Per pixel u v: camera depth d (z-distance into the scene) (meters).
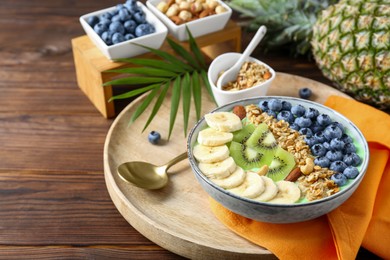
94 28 0.86
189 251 0.67
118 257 0.69
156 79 0.83
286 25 0.92
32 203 0.75
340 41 0.83
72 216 0.73
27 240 0.71
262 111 0.75
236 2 0.93
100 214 0.74
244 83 0.81
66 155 0.81
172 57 0.86
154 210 0.70
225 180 0.66
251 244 0.67
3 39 0.98
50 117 0.86
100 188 0.77
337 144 0.70
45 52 0.96
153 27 0.88
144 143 0.79
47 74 0.92
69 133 0.84
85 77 0.87
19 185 0.77
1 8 1.04
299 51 0.93
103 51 0.85
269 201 0.65
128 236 0.71
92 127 0.85
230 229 0.68
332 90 0.85
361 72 0.82
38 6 1.05
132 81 0.82
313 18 0.91
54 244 0.70
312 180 0.67
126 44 0.84
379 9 0.81
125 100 0.88
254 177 0.66
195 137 0.71
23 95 0.89
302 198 0.66
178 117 0.82
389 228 0.67
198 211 0.70
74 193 0.76
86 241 0.71
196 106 0.81
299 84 0.86
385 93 0.83
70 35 0.99
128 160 0.76
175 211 0.70
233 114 0.73
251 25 0.94
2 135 0.83
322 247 0.66
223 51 0.95
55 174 0.78
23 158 0.80
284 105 0.75
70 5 1.05
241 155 0.69
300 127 0.73
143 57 0.87
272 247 0.66
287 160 0.69
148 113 0.82
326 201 0.64
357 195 0.69
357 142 0.71
